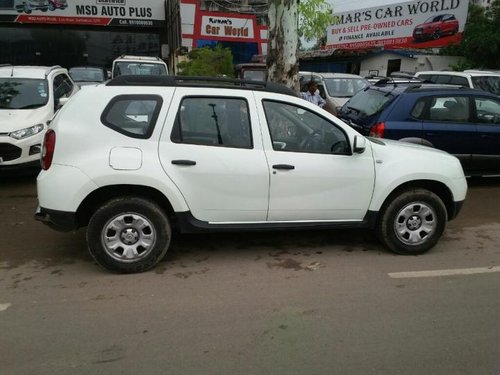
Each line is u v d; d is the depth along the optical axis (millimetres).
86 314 3789
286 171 4625
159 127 4395
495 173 7859
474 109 7578
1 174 7438
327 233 5766
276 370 3104
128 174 4281
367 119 7621
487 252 5238
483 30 20781
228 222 4668
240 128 4590
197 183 4473
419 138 7320
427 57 22094
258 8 22797
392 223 5004
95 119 4336
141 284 4332
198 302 4008
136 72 15156
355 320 3746
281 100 4684
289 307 3943
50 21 27516
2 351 3281
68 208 4270
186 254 5055
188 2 21922
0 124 7441
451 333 3576
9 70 9031
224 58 17719
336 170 4754
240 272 4625
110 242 4434
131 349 3324
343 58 27328
